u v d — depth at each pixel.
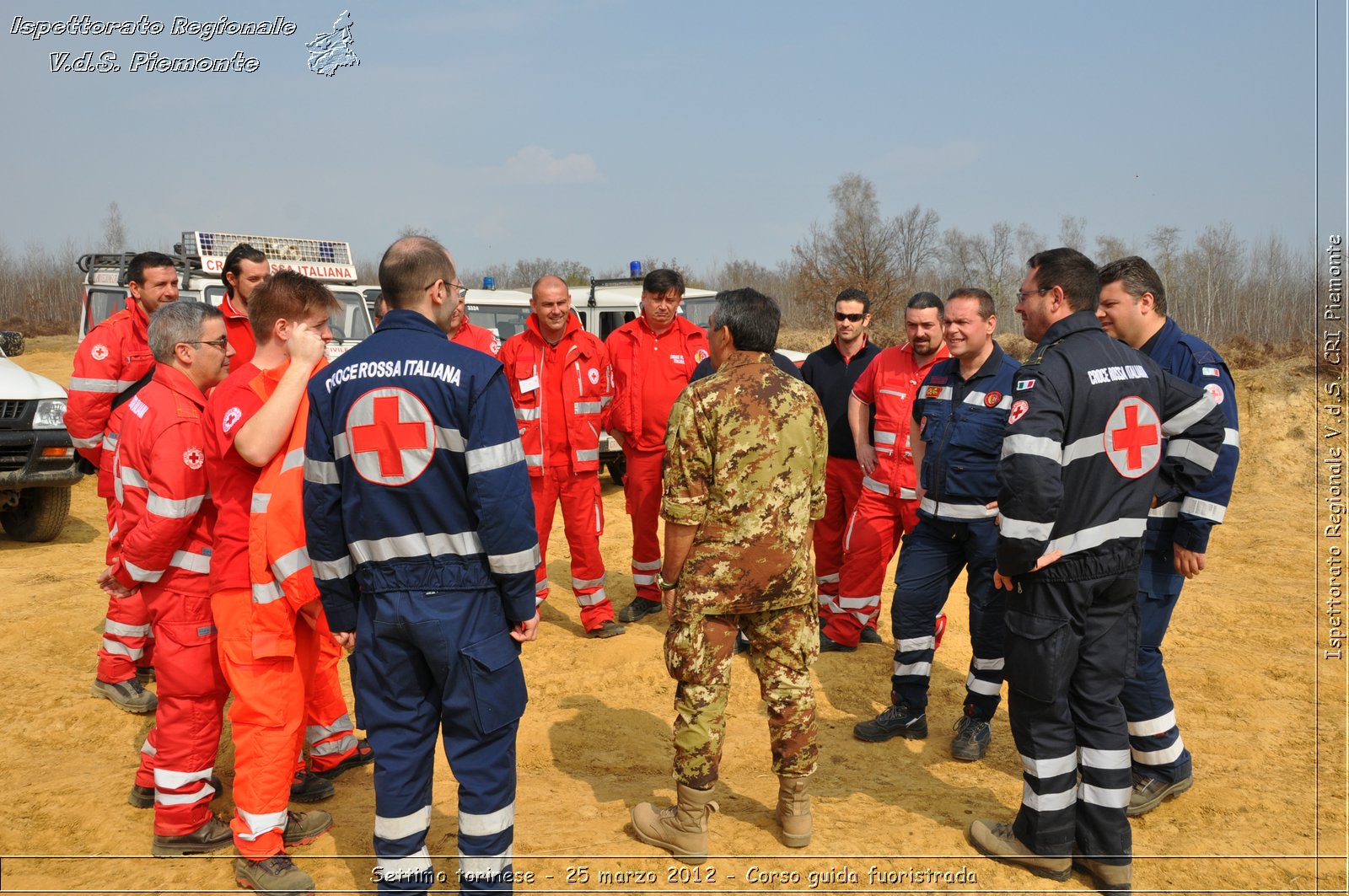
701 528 3.45
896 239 39.59
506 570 2.83
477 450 2.76
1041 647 3.36
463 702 2.87
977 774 4.43
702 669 3.43
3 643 5.91
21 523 8.65
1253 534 9.48
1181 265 32.69
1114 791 3.40
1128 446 3.34
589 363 6.06
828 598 6.25
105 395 5.39
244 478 3.27
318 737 4.14
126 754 4.54
